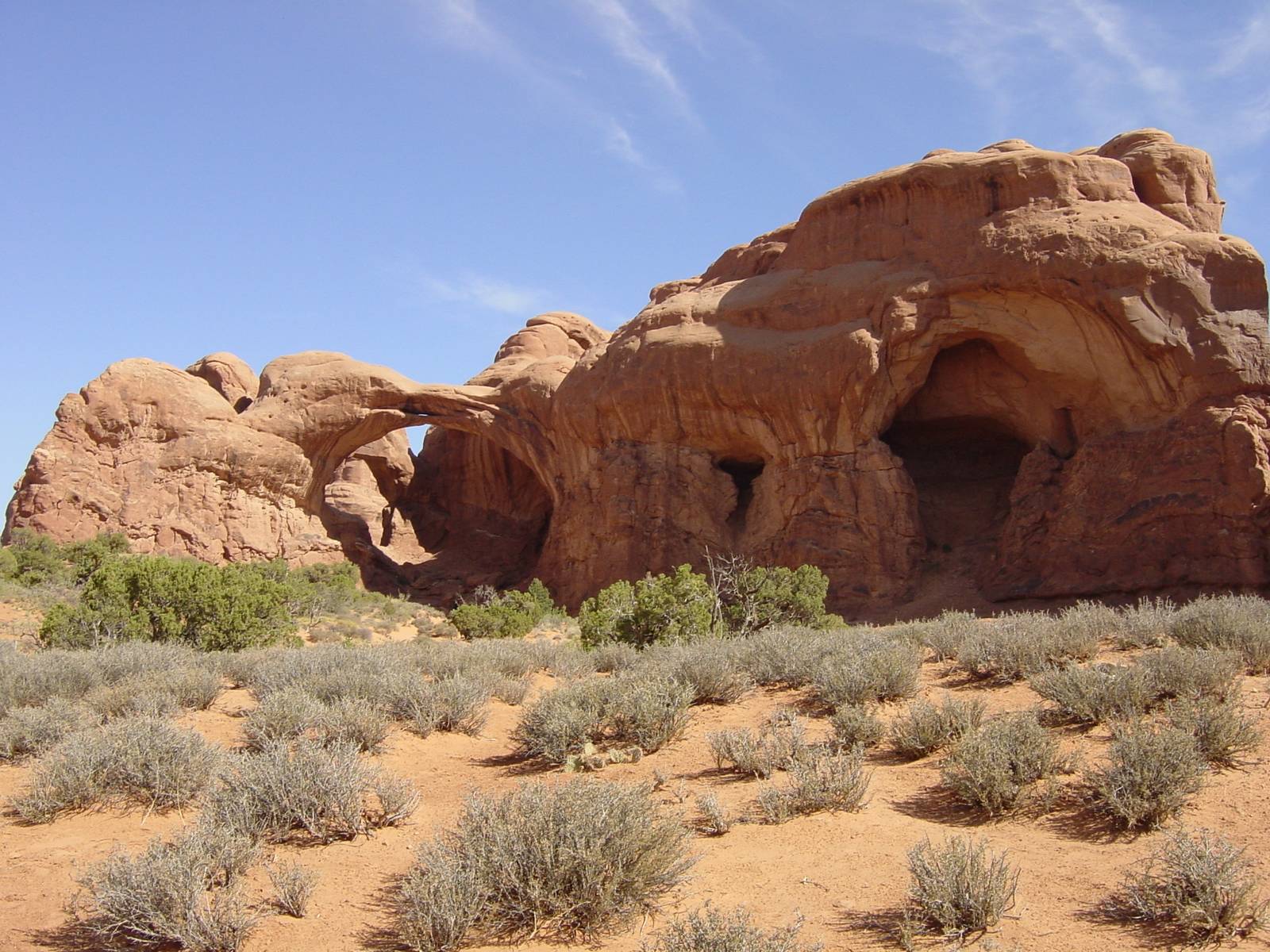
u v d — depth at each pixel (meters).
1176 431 32.50
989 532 39.47
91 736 7.82
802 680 10.18
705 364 40.94
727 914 4.77
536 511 58.81
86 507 43.81
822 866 5.36
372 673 11.74
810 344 38.66
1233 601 12.26
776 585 26.27
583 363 46.59
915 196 39.38
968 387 38.81
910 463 43.34
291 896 5.14
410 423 51.47
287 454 48.12
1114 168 36.66
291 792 6.31
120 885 4.99
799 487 38.88
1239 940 4.22
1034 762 6.13
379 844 6.20
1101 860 5.11
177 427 45.91
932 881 4.59
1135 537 32.38
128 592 20.59
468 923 4.69
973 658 9.66
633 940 4.62
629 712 8.55
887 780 6.78
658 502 41.78
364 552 52.22
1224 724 6.34
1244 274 32.94
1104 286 33.84
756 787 6.89
